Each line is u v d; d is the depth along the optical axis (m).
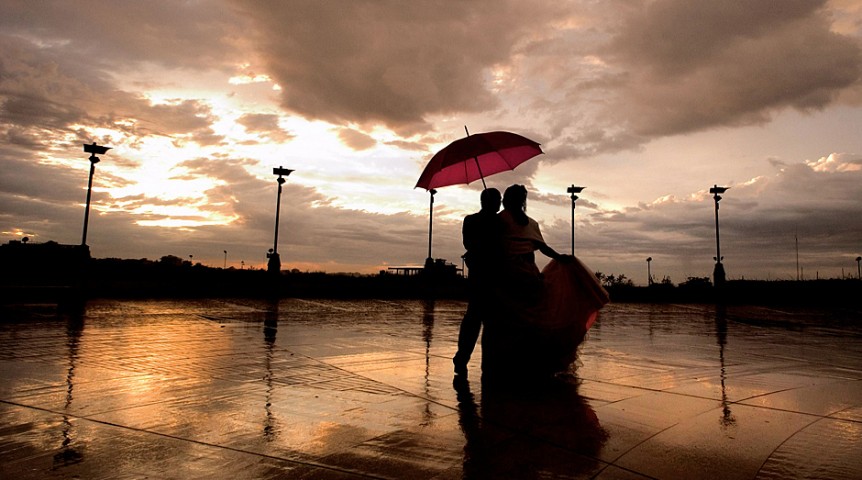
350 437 3.08
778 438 3.13
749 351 7.40
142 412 3.55
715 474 2.54
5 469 2.47
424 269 26.12
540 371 5.09
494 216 5.20
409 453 2.81
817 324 13.50
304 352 6.47
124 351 6.18
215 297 18.02
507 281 5.05
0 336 7.27
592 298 5.12
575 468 2.61
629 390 4.50
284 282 22.06
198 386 4.38
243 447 2.86
